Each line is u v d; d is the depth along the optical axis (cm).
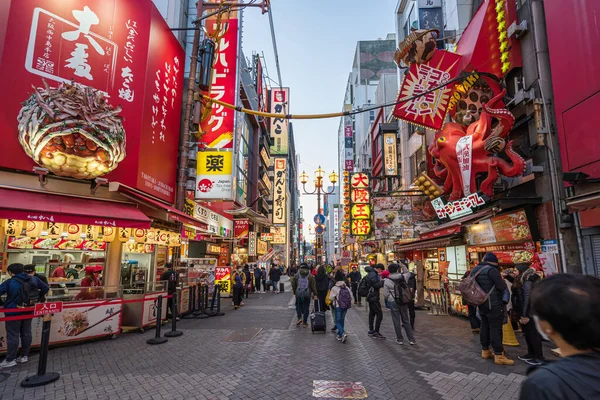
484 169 986
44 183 816
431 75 1110
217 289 1184
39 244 955
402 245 1670
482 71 1042
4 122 769
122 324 854
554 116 861
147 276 1288
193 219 1170
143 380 504
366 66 7288
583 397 108
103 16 958
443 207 1174
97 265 1085
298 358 621
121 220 834
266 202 4775
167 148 1202
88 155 844
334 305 806
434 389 470
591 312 121
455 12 1554
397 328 739
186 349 686
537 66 906
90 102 866
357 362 596
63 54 866
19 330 586
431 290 1203
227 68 1359
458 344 722
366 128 5122
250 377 518
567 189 802
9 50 785
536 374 124
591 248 766
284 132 6056
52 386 479
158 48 1151
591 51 732
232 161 1286
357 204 2111
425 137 1798
